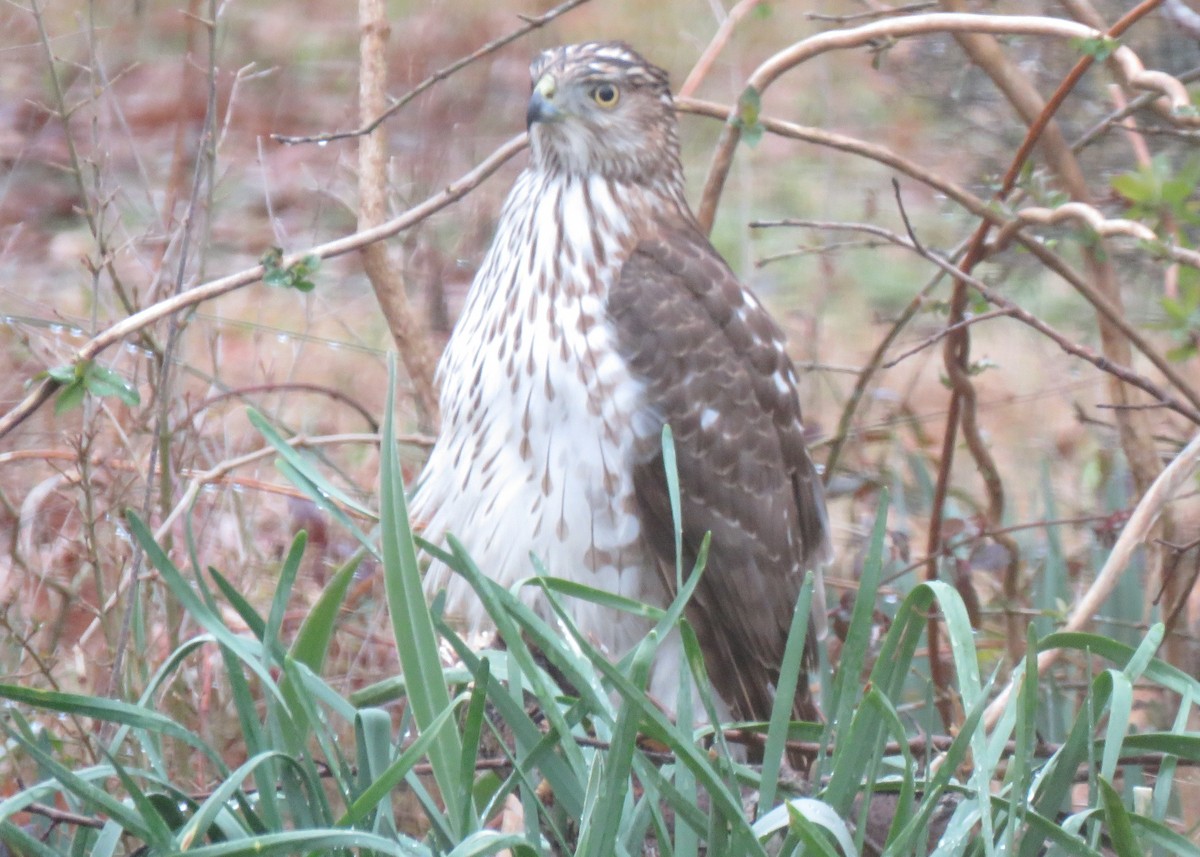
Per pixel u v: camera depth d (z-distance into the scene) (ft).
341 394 31.42
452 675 17.88
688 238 27.25
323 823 16.35
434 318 37.91
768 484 27.09
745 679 26.61
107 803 15.39
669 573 25.30
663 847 15.71
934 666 28.43
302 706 16.19
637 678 15.94
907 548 30.19
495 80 49.65
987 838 15.01
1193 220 25.45
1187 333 26.94
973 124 38.01
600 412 24.79
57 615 28.76
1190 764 19.83
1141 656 16.72
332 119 63.41
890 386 47.52
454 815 15.71
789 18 71.97
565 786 16.14
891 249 54.90
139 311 27.35
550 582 16.98
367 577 30.63
